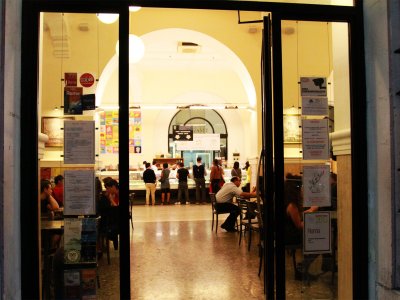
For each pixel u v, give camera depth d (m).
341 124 2.84
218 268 4.95
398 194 2.27
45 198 2.83
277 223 2.67
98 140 2.96
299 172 3.30
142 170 13.76
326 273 3.03
